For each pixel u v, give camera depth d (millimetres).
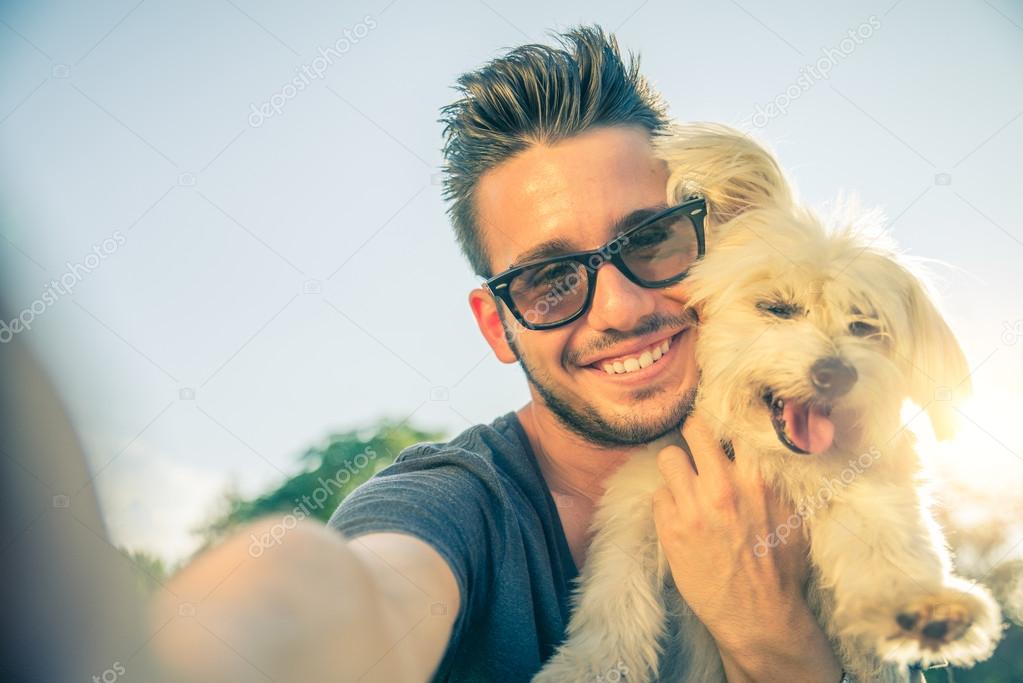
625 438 672
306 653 312
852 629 621
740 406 672
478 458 578
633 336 644
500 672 541
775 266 690
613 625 667
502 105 648
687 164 678
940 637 596
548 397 662
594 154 645
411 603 426
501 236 661
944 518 1032
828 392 648
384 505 511
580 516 713
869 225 757
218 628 285
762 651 617
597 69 649
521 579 563
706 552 619
